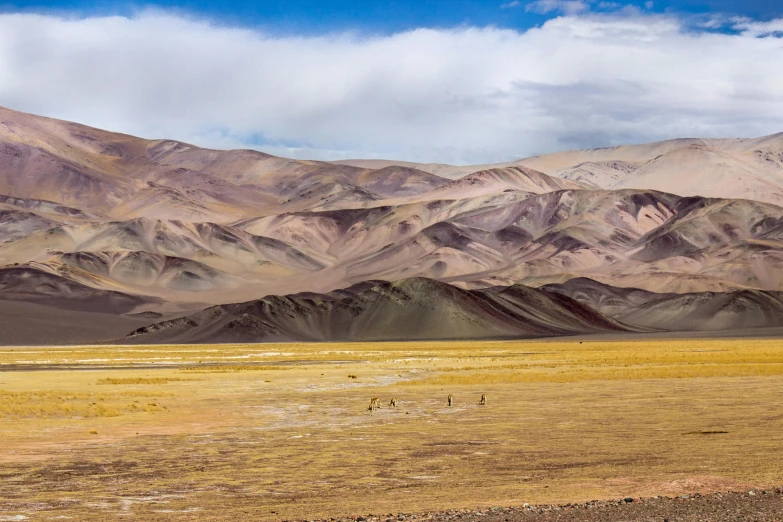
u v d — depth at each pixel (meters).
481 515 24.97
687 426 47.44
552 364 120.38
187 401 68.50
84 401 68.75
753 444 40.00
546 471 34.19
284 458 38.94
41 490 31.95
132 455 40.31
